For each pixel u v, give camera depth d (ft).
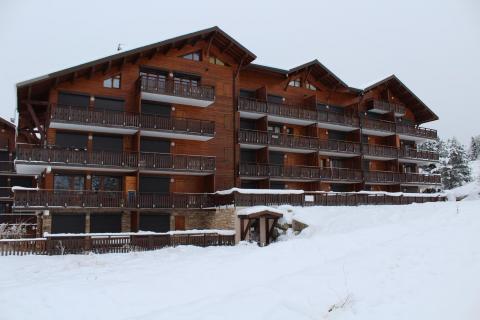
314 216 98.58
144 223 102.37
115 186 101.35
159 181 106.52
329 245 50.90
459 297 31.60
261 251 51.67
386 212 93.86
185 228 106.83
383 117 152.25
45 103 96.17
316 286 36.01
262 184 120.26
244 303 33.24
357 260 41.83
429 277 35.83
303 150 127.44
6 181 139.85
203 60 115.24
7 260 66.18
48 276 51.42
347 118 136.77
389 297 33.06
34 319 33.53
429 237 46.29
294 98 132.67
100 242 77.41
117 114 97.19
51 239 74.23
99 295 38.27
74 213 93.71
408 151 151.64
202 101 109.60
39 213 103.35
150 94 102.89
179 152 109.81
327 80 136.98
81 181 97.45
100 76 101.50
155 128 101.81
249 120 124.77
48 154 89.45
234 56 119.34
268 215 97.40
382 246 45.55
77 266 59.82
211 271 45.60
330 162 139.95
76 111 92.89
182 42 110.93
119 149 102.42
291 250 50.34
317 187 127.65
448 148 275.39
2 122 137.39
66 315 34.17
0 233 110.11
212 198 106.11
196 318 30.86
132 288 40.32
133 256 71.15
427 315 29.76
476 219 52.06
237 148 115.14
